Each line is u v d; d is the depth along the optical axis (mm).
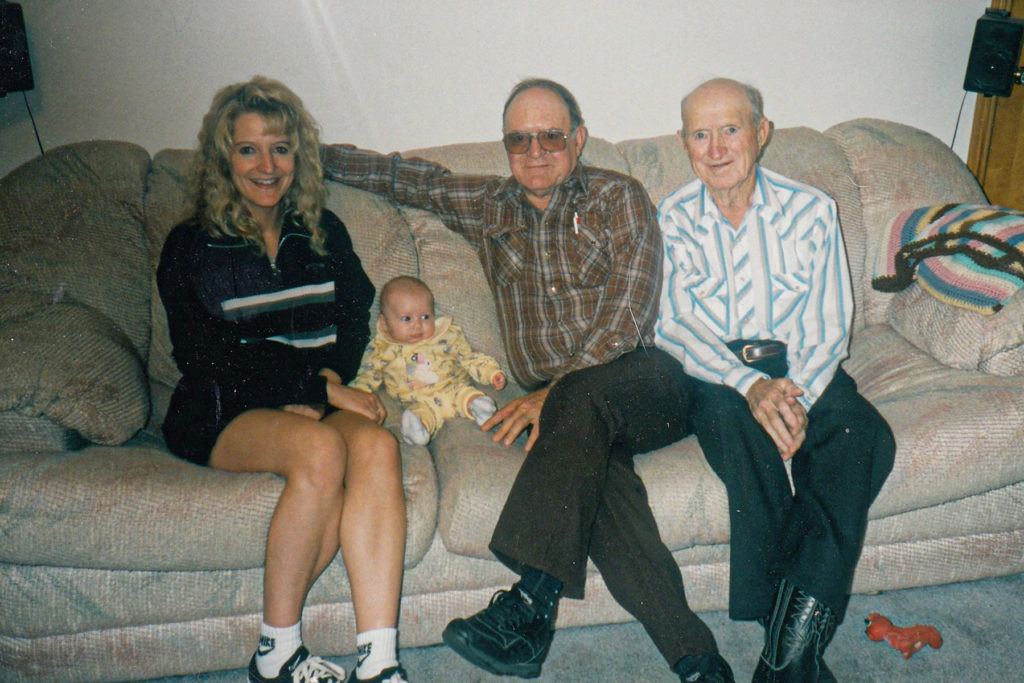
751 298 1671
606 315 1668
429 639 1517
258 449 1388
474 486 1402
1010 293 1562
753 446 1417
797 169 1953
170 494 1316
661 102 2219
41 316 1507
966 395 1539
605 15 2111
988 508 1571
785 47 2203
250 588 1405
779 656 1317
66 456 1385
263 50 2029
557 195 1716
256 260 1574
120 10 1947
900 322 1838
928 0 2195
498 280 1804
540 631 1338
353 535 1340
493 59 2115
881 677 1435
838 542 1314
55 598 1359
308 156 1617
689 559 1524
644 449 1509
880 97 2289
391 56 2076
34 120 2008
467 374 1794
